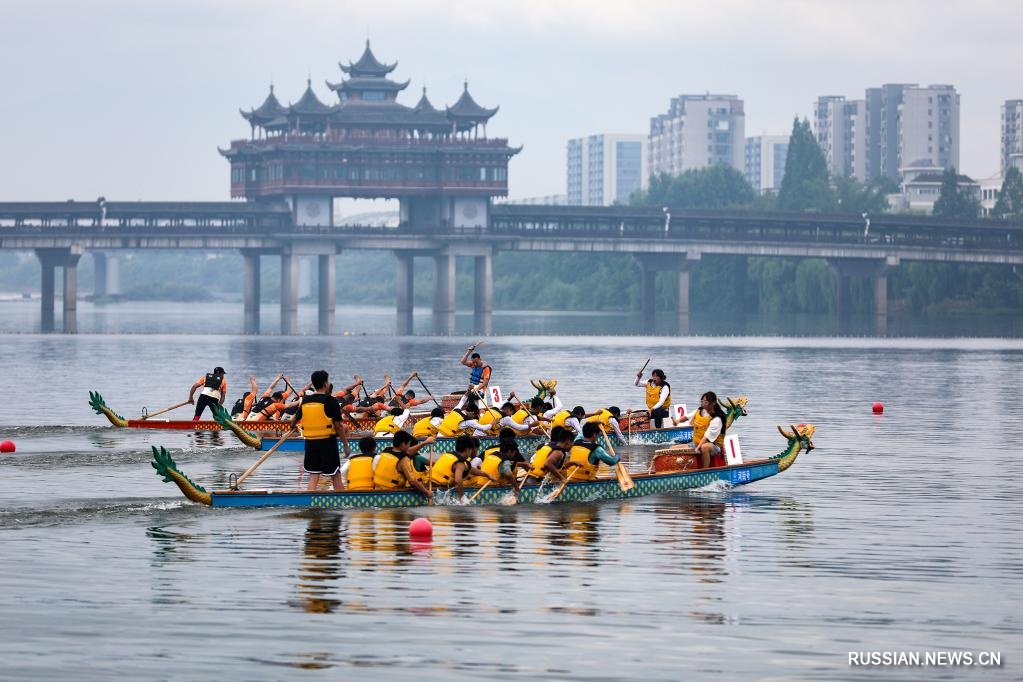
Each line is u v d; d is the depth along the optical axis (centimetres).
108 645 2248
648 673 2119
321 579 2708
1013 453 5006
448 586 2652
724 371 10838
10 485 3947
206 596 2562
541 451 3681
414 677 2095
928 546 3080
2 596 2559
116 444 5022
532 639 2291
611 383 9275
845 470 4469
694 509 3591
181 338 17612
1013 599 2572
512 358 12862
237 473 4294
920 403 7619
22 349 14112
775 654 2217
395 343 16525
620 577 2739
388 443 4416
